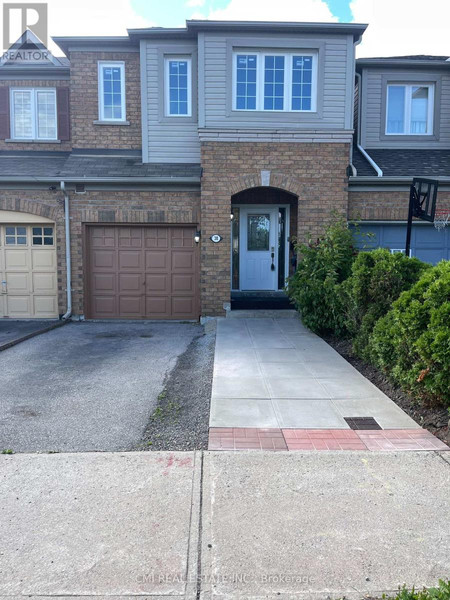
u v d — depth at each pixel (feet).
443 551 9.35
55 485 11.80
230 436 14.61
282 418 16.11
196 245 36.94
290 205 41.73
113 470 12.55
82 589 8.48
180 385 20.39
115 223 36.11
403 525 10.16
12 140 39.93
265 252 42.65
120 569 8.93
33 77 39.99
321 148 34.19
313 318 28.99
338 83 34.17
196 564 9.05
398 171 36.14
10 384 20.65
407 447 13.84
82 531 10.00
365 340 22.80
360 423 15.74
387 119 40.78
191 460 13.07
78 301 36.68
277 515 10.52
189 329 33.76
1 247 37.14
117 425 15.96
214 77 33.94
